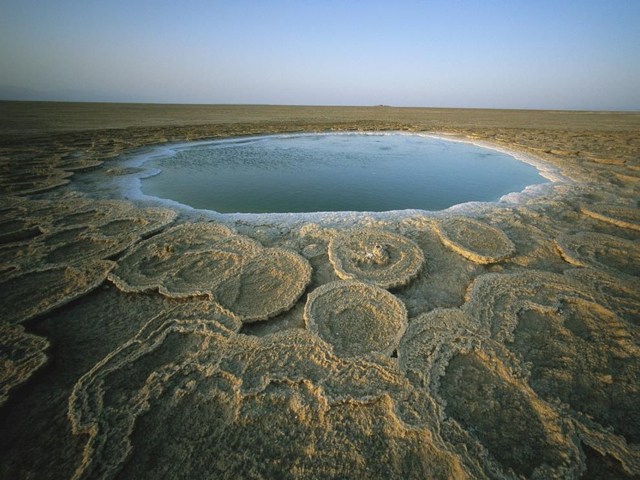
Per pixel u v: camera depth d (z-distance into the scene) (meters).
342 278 3.35
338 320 2.77
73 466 1.75
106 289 3.24
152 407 2.05
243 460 1.76
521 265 3.66
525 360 2.39
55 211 5.02
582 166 7.89
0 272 3.44
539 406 2.05
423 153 10.33
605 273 3.39
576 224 4.67
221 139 12.38
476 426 1.94
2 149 9.36
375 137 13.85
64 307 2.97
